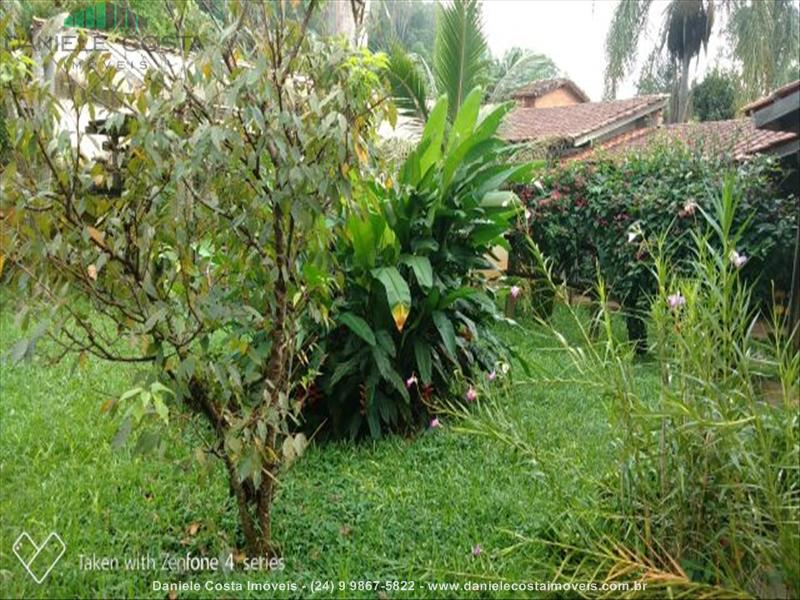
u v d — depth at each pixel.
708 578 2.12
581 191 7.32
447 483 3.15
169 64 2.16
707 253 3.08
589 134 10.99
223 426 2.38
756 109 5.77
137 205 2.12
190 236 2.16
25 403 4.00
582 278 7.34
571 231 7.32
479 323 4.41
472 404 3.90
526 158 9.03
